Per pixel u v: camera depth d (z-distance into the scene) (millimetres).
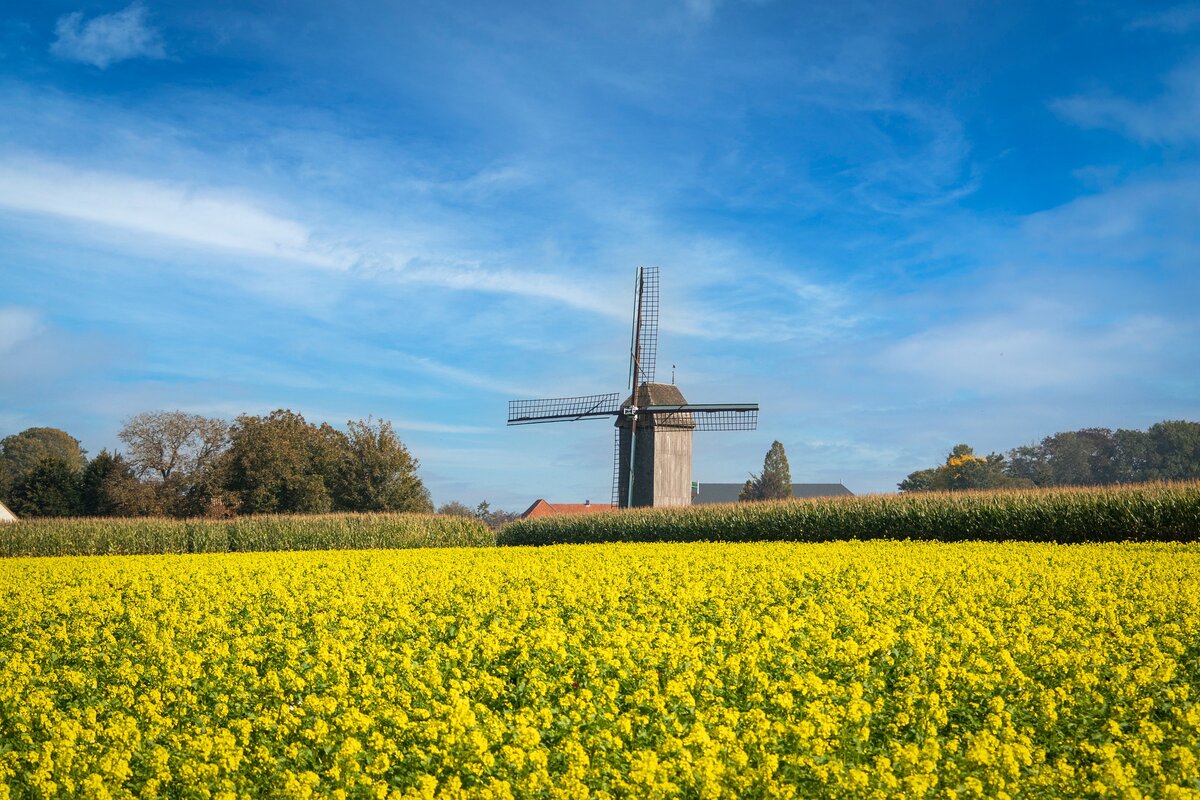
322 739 9977
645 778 8094
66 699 12664
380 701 10812
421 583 21062
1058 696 10422
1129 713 10320
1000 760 8461
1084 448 103000
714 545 33406
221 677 12703
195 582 22609
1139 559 22969
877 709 10570
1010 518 34219
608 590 18125
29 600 19844
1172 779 8266
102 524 46750
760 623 14828
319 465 80688
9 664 13344
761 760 8586
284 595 19219
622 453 58250
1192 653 12984
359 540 49656
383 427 82562
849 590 18547
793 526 40219
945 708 10406
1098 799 8172
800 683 10742
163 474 79938
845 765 8820
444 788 8422
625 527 46562
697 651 12484
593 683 11391
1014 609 15680
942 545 30250
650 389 58500
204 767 9180
